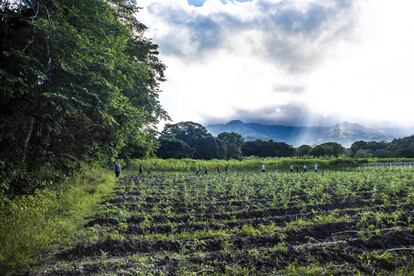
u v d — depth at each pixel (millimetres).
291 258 6340
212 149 68062
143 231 8570
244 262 6195
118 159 31672
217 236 7871
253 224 9406
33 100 10180
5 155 11250
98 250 6910
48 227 8203
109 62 11805
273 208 11430
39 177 12555
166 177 25438
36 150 13594
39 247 6992
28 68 9117
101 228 8797
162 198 14094
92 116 14336
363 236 7543
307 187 17266
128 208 11547
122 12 25156
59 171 15000
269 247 7203
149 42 28953
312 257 6375
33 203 10133
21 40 9562
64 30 9531
